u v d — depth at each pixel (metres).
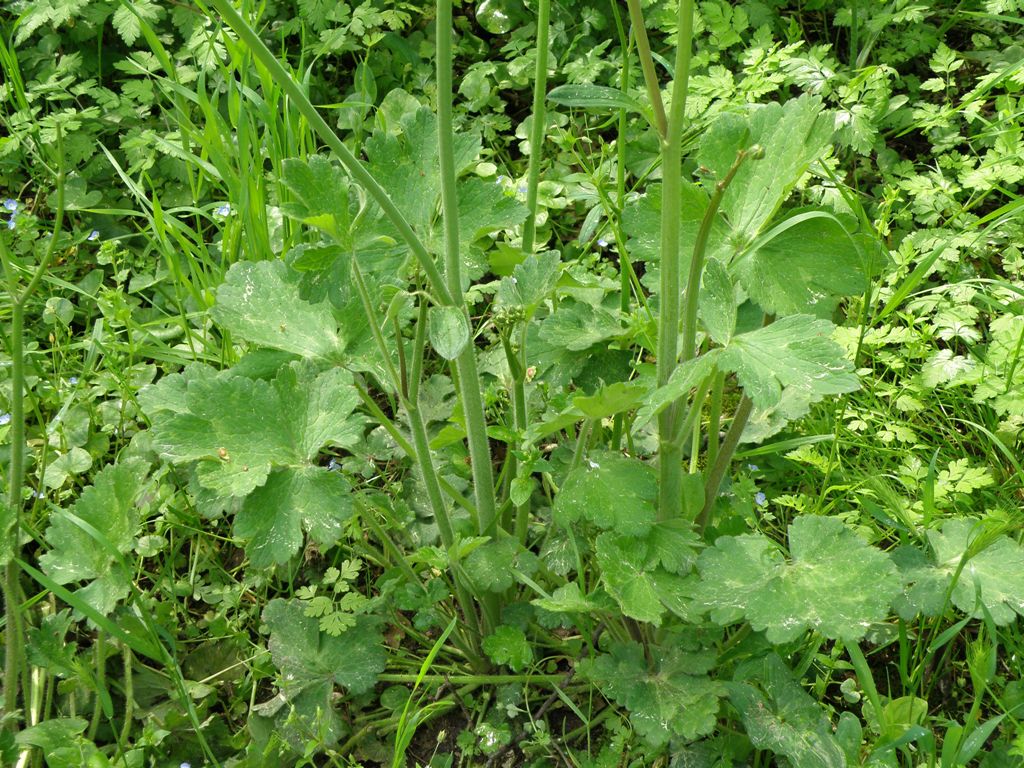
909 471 0.96
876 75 1.34
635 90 1.35
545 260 0.85
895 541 0.95
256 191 1.15
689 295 0.70
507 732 0.85
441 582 0.86
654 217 0.78
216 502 0.82
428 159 0.80
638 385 0.71
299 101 0.65
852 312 1.13
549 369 0.89
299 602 0.90
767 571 0.73
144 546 0.95
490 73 1.42
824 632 0.69
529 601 0.92
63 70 1.40
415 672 0.92
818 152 0.72
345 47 1.44
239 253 1.18
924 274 1.08
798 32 1.37
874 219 1.26
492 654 0.83
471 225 0.79
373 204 0.78
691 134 1.30
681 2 0.62
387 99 1.38
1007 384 0.99
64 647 0.85
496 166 1.36
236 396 0.78
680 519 0.77
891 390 1.05
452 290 0.75
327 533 0.75
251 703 0.90
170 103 1.43
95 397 1.12
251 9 1.18
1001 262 1.23
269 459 0.77
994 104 1.40
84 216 1.33
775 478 1.02
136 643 0.82
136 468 0.88
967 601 0.75
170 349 1.13
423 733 0.89
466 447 0.98
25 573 0.99
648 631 0.84
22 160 1.38
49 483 1.00
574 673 0.88
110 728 0.90
